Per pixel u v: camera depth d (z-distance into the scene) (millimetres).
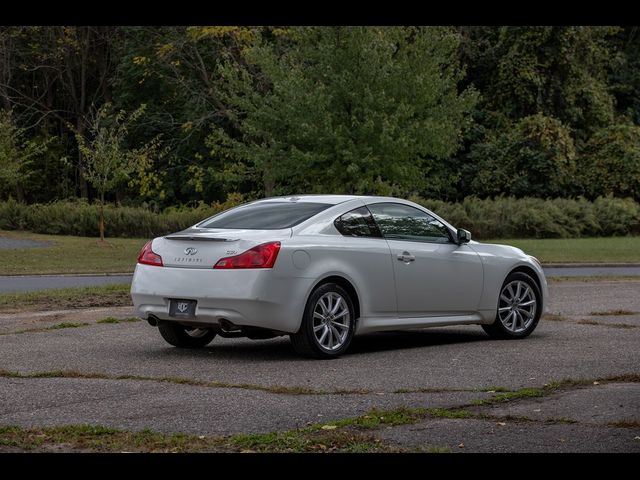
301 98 30625
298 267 9227
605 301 15281
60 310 13852
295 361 9258
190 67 49219
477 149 48156
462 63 50156
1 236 34469
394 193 38156
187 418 6535
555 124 47438
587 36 50500
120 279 21594
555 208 41844
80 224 37938
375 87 30609
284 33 42469
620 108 54125
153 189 51781
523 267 11289
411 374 8445
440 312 10461
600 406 6891
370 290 9797
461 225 40250
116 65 54969
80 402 7090
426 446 5719
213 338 10773
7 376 8242
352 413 6695
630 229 43719
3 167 42344
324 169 31312
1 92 52688
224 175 43219
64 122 55938
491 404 7000
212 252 9250
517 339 11016
